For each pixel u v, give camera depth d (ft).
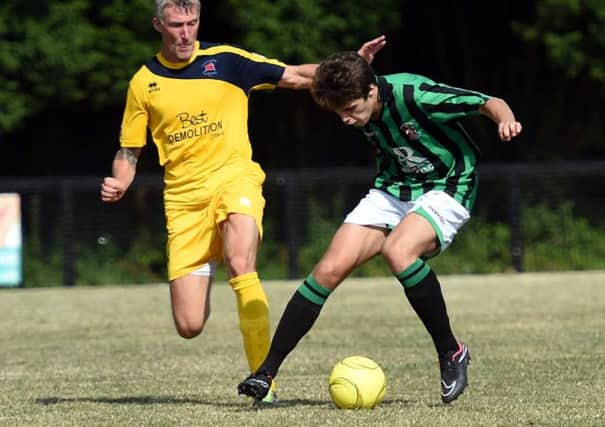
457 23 267.80
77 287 219.00
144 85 76.84
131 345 119.85
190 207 76.48
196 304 76.18
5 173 266.16
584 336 115.34
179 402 78.02
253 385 71.15
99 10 233.14
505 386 81.15
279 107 267.59
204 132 76.07
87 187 223.30
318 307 72.49
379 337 120.88
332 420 66.03
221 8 231.09
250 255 74.43
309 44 222.28
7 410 75.51
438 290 71.15
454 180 72.33
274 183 222.48
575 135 273.33
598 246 225.76
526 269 225.76
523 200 227.81
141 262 228.02
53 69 224.12
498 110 68.08
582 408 70.23
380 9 226.79
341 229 73.46
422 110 70.13
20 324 146.10
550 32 232.53
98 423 68.33
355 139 270.67
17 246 216.54
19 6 222.28
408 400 76.02
